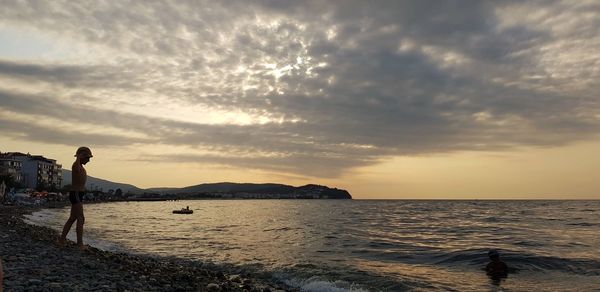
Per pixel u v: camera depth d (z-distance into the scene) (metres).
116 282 10.51
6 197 96.38
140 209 122.19
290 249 24.95
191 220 61.91
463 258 20.80
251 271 16.97
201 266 18.09
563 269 17.66
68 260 13.40
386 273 16.86
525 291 13.91
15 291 8.72
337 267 18.19
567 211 83.31
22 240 18.47
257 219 66.00
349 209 113.75
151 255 21.47
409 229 41.62
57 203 116.06
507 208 105.06
